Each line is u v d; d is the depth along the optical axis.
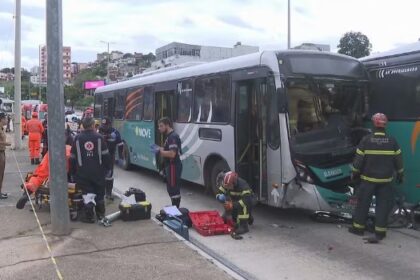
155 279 5.37
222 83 9.77
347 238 7.64
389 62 8.84
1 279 5.35
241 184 8.02
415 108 8.32
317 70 8.61
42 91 90.12
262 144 8.60
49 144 7.07
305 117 8.38
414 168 8.33
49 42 6.95
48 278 5.38
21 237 6.98
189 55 67.12
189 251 6.37
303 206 8.21
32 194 9.11
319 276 5.90
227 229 7.86
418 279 5.80
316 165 8.28
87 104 88.50
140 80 14.37
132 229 7.48
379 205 7.53
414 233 7.96
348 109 8.91
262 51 8.65
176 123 11.83
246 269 6.16
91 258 6.06
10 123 37.81
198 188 12.27
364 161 7.64
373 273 6.01
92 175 7.91
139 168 15.84
